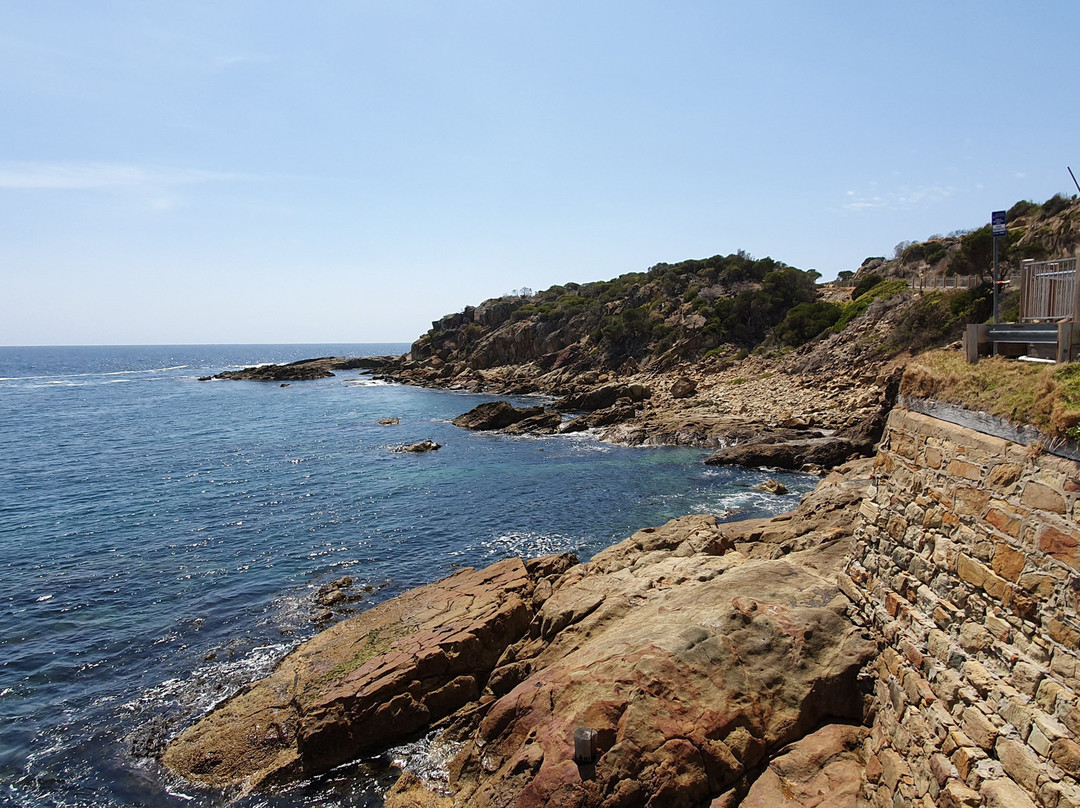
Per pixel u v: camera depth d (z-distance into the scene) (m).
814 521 16.81
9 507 32.84
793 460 37.06
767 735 9.41
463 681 14.20
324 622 19.12
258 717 13.92
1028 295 9.13
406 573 23.05
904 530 9.35
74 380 127.56
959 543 7.94
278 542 26.69
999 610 7.06
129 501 33.72
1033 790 6.16
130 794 12.47
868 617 10.16
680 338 81.62
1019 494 6.91
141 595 21.53
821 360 58.03
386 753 13.02
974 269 48.25
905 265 71.88
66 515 31.27
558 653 13.00
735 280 98.88
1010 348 8.96
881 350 52.22
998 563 7.14
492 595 16.69
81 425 62.09
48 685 16.25
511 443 48.69
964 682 7.42
